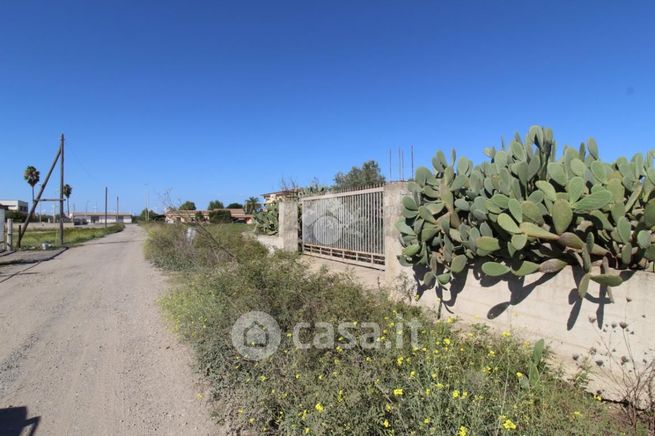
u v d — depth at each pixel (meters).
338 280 5.45
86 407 4.09
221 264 9.22
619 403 3.64
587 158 4.69
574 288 4.12
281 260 6.79
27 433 3.64
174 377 4.78
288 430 3.11
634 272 3.65
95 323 7.21
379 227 9.62
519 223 4.27
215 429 3.63
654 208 3.55
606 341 3.83
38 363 5.30
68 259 18.84
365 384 3.14
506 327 4.80
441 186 5.58
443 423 2.71
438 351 3.54
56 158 27.91
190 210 13.71
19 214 84.88
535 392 3.26
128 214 129.12
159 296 9.41
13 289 10.88
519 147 5.03
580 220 4.07
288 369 3.61
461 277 5.47
